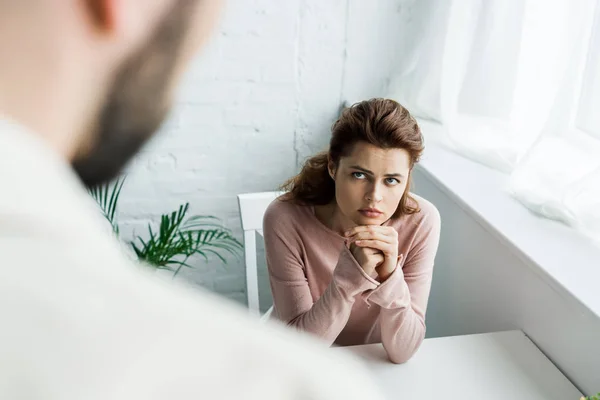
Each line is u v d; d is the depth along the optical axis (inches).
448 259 64.0
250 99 78.6
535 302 49.4
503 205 56.9
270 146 81.4
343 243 47.5
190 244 71.9
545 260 47.5
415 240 48.1
